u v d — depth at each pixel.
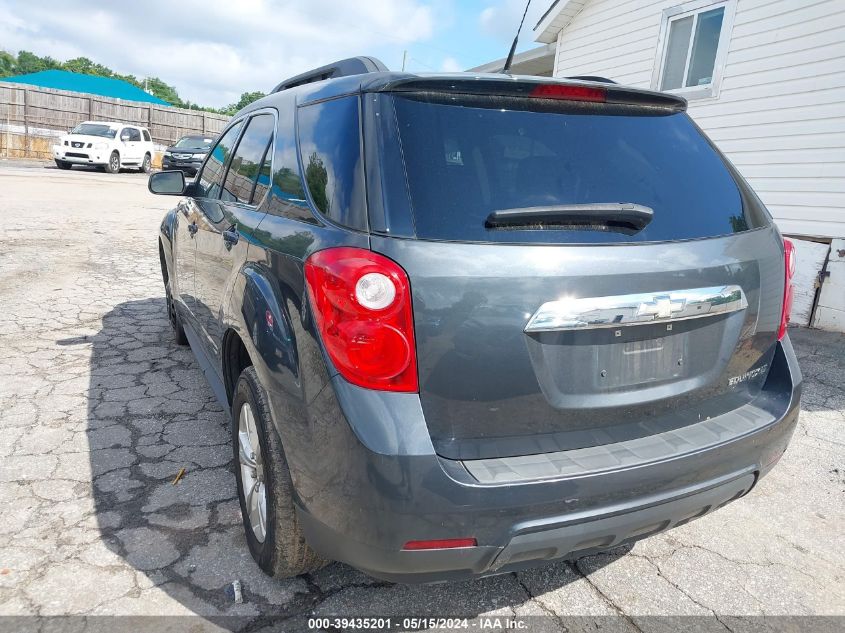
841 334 6.43
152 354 4.87
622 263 1.93
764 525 2.97
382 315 1.74
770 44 7.77
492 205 1.89
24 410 3.79
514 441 1.88
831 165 7.18
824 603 2.44
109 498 2.90
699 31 8.85
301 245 2.03
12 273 7.30
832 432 4.00
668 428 2.11
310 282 1.89
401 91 2.02
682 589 2.49
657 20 9.48
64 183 17.84
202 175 3.95
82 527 2.67
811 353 5.70
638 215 1.99
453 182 1.89
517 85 2.08
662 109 2.45
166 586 2.35
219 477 3.12
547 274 1.84
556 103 2.20
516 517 1.78
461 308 1.77
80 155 22.69
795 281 6.84
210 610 2.24
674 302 2.00
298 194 2.26
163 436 3.53
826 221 7.26
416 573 1.80
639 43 9.87
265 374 2.10
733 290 2.16
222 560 2.51
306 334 1.90
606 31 10.53
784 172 7.70
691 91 8.88
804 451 3.73
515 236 1.85
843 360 5.50
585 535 1.87
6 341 5.04
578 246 1.90
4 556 2.46
